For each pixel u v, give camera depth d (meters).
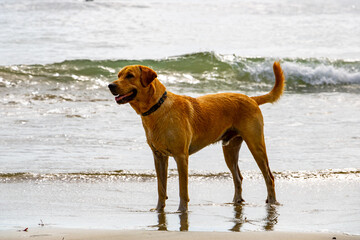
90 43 32.84
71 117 16.09
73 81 21.83
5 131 14.22
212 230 7.11
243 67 24.53
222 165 11.79
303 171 11.12
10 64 25.17
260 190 9.95
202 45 33.91
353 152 12.78
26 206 8.46
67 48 30.56
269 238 6.36
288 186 10.12
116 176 10.67
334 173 11.05
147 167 11.38
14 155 12.02
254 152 8.95
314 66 25.27
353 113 17.48
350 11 63.03
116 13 53.03
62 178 10.44
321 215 8.06
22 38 33.84
